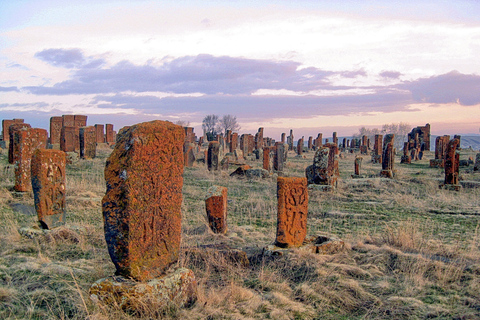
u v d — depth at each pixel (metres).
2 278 4.41
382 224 8.80
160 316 3.56
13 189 10.20
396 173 18.36
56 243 6.18
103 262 5.25
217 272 5.21
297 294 4.43
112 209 3.68
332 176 13.93
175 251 4.19
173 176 4.16
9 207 8.66
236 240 7.16
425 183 16.33
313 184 13.92
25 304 3.76
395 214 10.11
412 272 5.01
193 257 5.48
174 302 3.77
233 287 4.31
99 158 21.05
